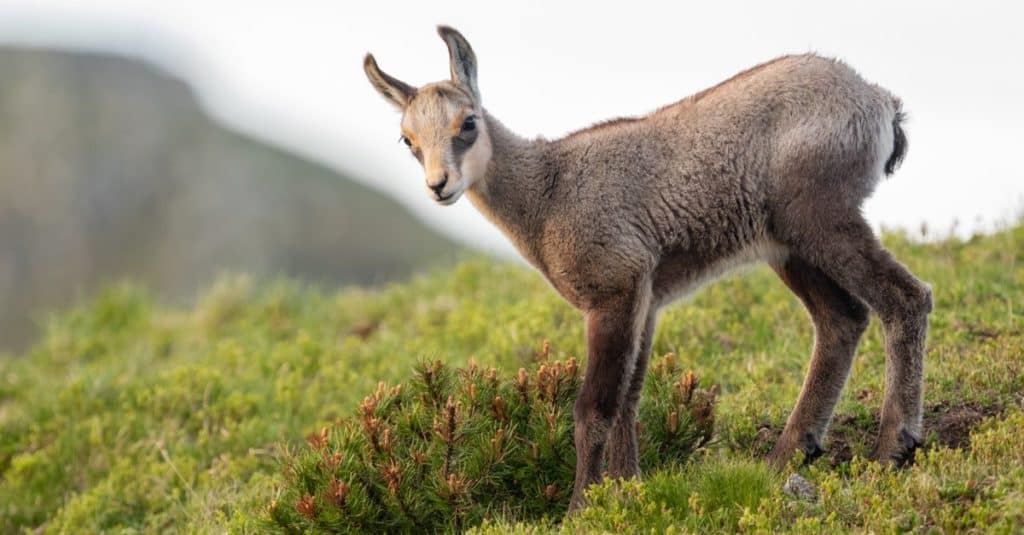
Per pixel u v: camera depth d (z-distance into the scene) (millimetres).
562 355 28109
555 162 22391
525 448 20734
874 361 26125
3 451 31469
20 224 131750
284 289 43531
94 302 45938
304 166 146250
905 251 34062
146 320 44125
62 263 129375
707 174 21469
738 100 21656
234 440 29625
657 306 22266
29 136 142375
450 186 21469
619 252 21438
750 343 29422
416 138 22094
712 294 32156
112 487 28188
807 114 20984
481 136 22219
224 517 23766
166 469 28406
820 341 22078
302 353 35438
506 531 18656
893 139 21469
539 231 22359
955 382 23234
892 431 20547
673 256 21859
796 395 24859
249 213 133750
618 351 21047
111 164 141000
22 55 157250
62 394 33250
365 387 31516
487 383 21531
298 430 29891
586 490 20031
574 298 22062
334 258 126938
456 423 20016
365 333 39219
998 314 27750
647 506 18406
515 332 31547
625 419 21609
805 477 20578
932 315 27938
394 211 140875
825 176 20703
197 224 130875
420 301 40062
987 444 19391
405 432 21031
